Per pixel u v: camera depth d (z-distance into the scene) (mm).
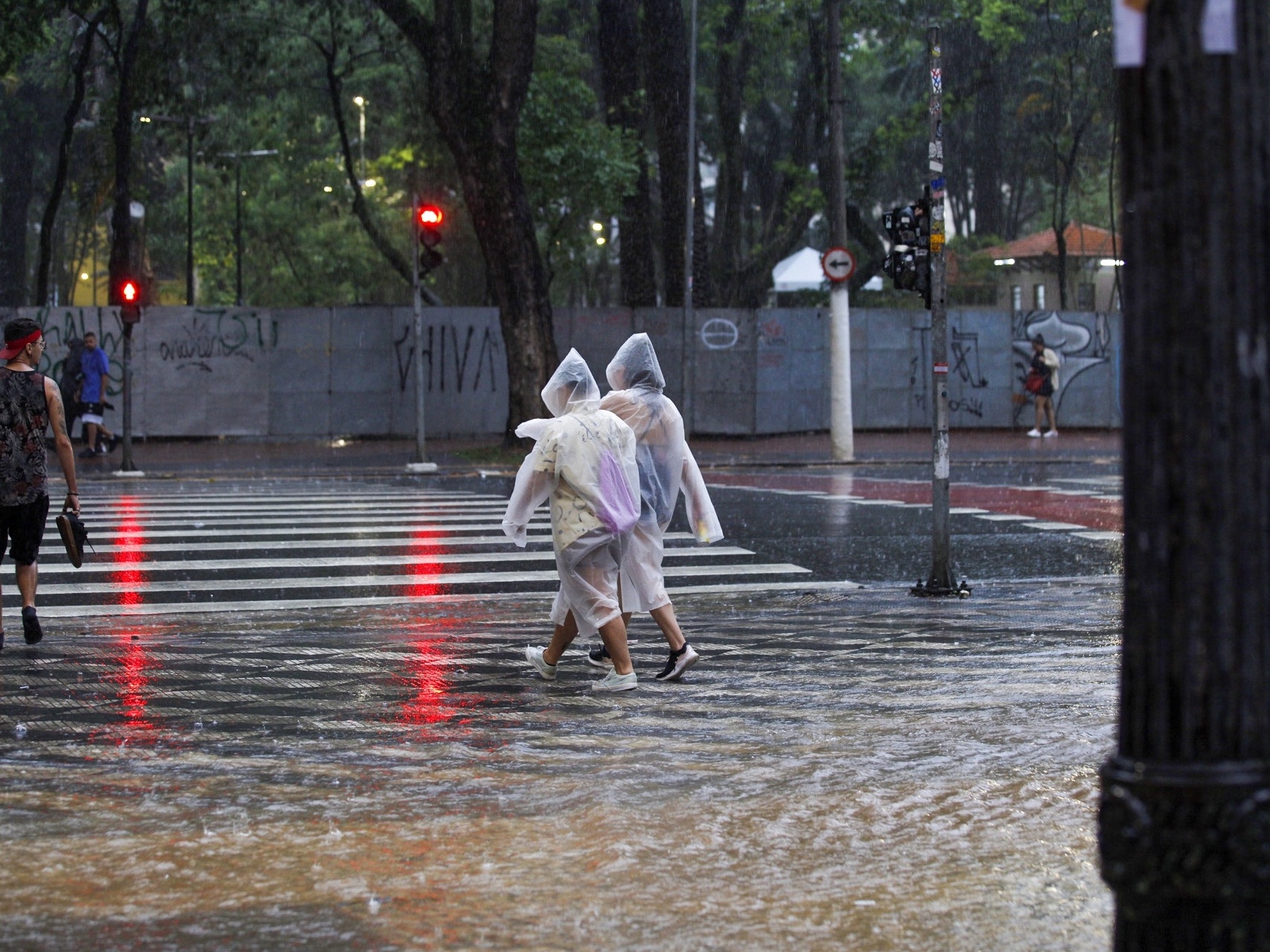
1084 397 34156
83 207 37406
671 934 4098
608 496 7625
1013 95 45625
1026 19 34750
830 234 25938
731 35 36031
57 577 12250
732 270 37375
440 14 25250
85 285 69188
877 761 6109
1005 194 61156
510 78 25406
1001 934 4094
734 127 36969
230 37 30672
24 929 4133
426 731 6703
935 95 11078
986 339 33531
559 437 7672
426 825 5172
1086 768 5965
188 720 6934
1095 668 8266
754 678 8031
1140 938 2730
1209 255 2582
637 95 33625
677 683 7898
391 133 40031
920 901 4379
